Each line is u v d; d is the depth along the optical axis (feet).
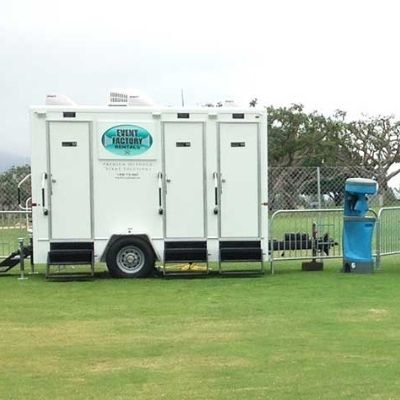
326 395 18.37
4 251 47.91
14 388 19.30
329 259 50.26
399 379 19.81
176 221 42.55
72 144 41.83
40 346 24.41
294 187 58.29
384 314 29.68
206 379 20.01
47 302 33.81
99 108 41.98
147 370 21.07
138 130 42.24
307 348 23.62
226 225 42.83
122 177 42.16
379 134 168.86
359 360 21.95
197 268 45.44
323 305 32.04
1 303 33.53
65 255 41.81
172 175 42.50
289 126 168.55
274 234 46.29
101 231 42.11
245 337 25.45
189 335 25.93
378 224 45.50
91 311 31.22
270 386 19.24
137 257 42.55
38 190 41.57
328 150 169.07
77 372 20.93
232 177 42.86
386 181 106.73
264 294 35.60
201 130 42.65
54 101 42.24
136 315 30.14
